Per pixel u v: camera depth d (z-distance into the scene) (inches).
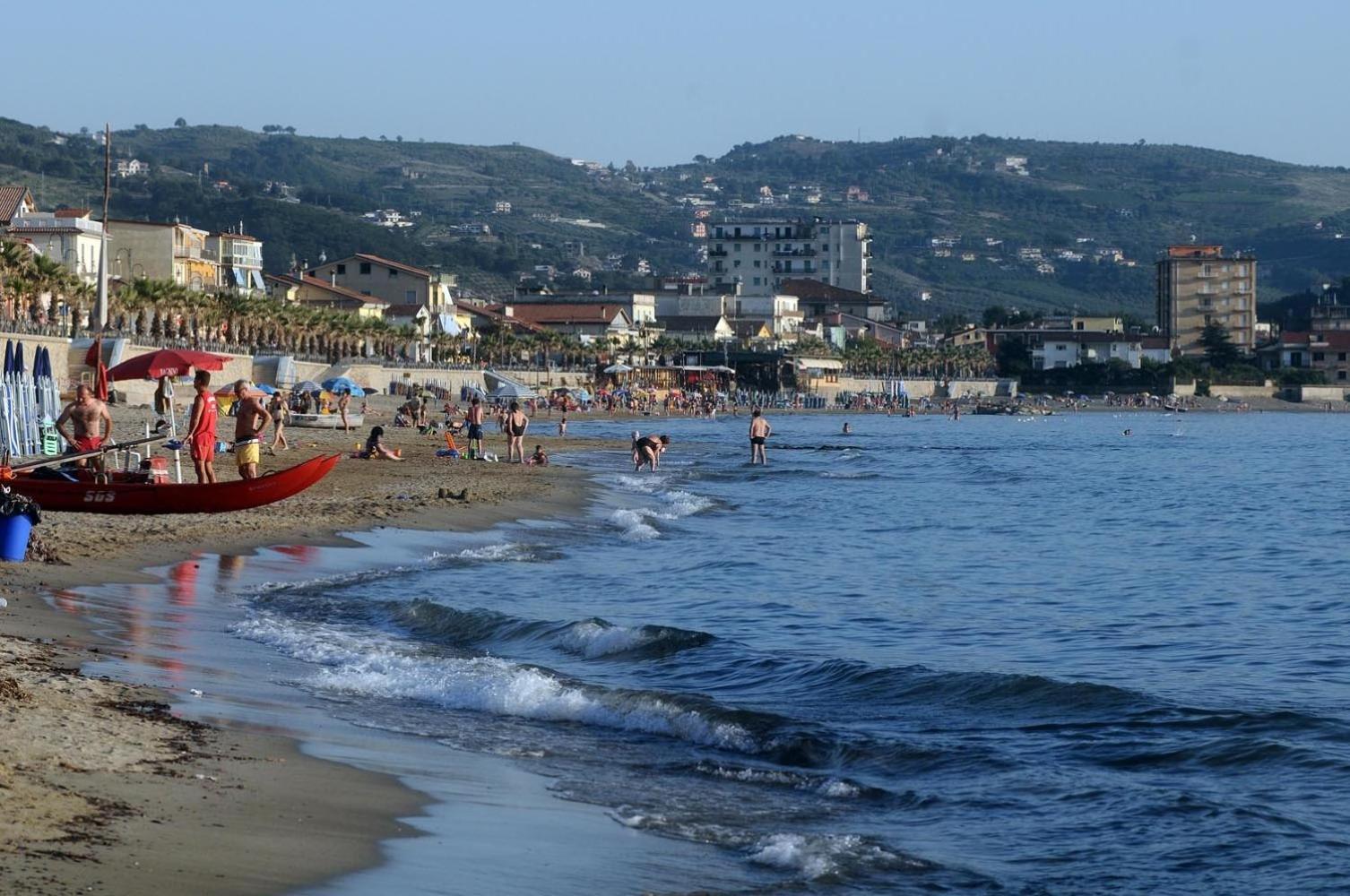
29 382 1633.9
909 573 1401.3
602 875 466.6
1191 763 654.5
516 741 657.0
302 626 904.9
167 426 1599.4
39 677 641.0
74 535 1169.4
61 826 436.5
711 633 994.7
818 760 658.8
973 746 679.1
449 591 1125.1
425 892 428.5
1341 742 689.6
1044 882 495.8
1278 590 1315.2
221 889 403.9
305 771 547.8
